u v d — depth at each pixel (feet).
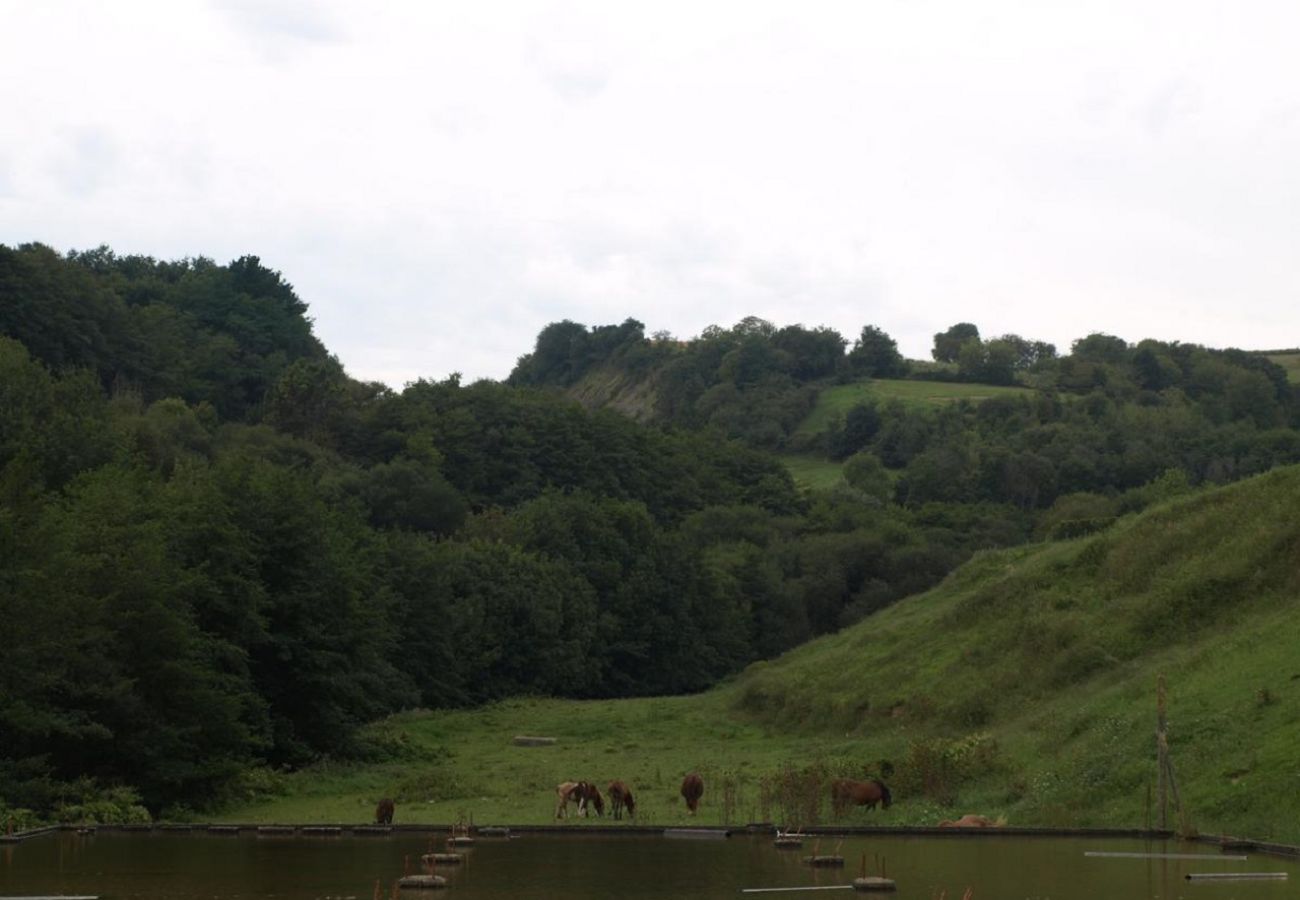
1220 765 93.97
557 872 69.15
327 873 69.26
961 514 441.27
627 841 84.89
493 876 67.67
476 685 279.90
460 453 453.99
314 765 154.61
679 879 66.28
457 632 268.41
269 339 563.07
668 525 458.91
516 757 166.81
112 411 335.47
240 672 150.20
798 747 160.66
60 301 424.05
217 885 64.69
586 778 137.18
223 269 609.42
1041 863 72.13
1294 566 139.33
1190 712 106.11
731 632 355.15
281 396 465.88
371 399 509.35
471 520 363.97
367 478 384.06
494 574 291.38
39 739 115.03
